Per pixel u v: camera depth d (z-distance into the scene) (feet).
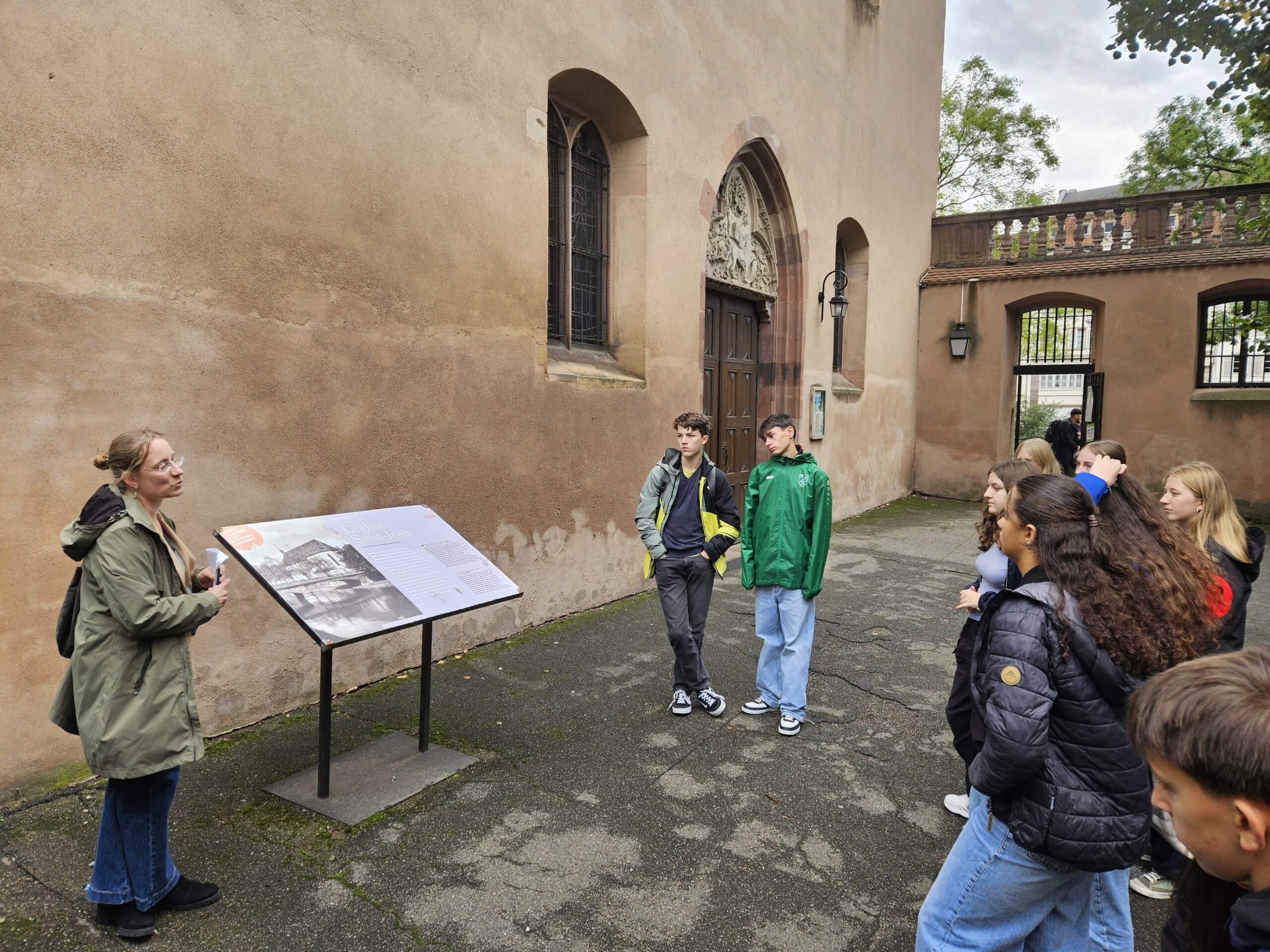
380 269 15.03
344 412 14.52
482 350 17.43
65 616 7.90
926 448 47.55
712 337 28.68
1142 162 62.03
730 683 16.43
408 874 9.46
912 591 24.70
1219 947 3.35
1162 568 6.20
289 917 8.60
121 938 8.16
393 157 15.17
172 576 8.17
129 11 11.12
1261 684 3.06
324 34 13.80
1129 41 26.07
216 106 12.25
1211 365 41.52
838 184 35.22
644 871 9.70
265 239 13.07
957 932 6.43
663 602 14.53
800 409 32.53
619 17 21.06
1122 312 42.09
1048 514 6.32
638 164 22.58
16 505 10.30
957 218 47.14
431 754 12.54
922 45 44.57
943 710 15.24
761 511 14.07
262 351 13.12
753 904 9.11
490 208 17.40
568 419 20.13
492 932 8.47
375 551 11.34
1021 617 5.97
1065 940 6.54
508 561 18.56
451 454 16.81
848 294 39.88
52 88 10.37
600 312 23.29
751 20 27.50
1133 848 5.64
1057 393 114.01
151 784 8.16
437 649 16.97
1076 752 5.74
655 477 14.65
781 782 12.14
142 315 11.48
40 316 10.40
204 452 12.35
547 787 11.74
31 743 10.64
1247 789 2.90
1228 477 40.22
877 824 11.00
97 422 11.03
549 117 20.88
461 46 16.47
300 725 13.51
